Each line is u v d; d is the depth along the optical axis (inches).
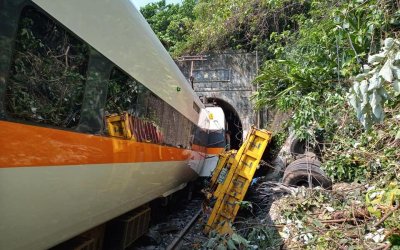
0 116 92.3
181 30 836.0
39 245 121.0
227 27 669.9
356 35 216.5
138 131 196.5
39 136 107.4
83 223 149.9
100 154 146.9
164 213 371.9
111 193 168.7
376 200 198.5
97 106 145.9
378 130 261.7
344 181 290.8
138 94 197.6
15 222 102.1
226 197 280.8
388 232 173.2
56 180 117.0
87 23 136.3
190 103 373.7
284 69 371.9
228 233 239.9
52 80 116.3
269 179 372.2
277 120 465.7
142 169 206.4
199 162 454.6
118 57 166.1
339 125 283.4
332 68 261.7
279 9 581.6
